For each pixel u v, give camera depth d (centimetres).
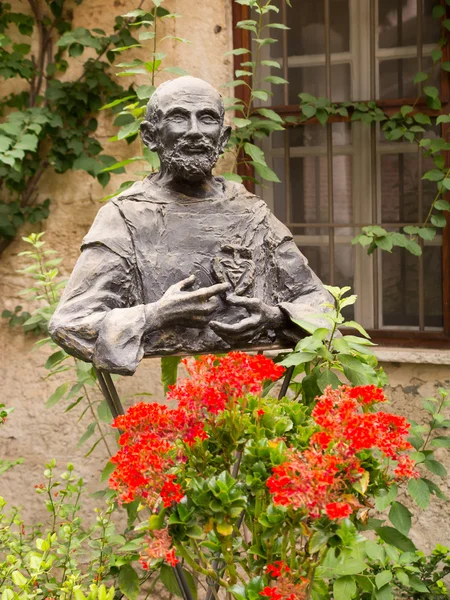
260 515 269
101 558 411
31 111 537
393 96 524
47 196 556
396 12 520
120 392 541
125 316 329
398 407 506
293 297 366
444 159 506
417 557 424
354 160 533
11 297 560
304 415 303
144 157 462
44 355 556
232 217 358
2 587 360
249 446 278
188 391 279
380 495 282
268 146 543
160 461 265
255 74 488
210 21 530
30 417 559
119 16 533
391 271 531
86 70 539
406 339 518
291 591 258
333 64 531
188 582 351
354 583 347
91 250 346
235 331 339
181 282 338
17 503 562
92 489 552
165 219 351
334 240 539
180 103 341
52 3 541
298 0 532
